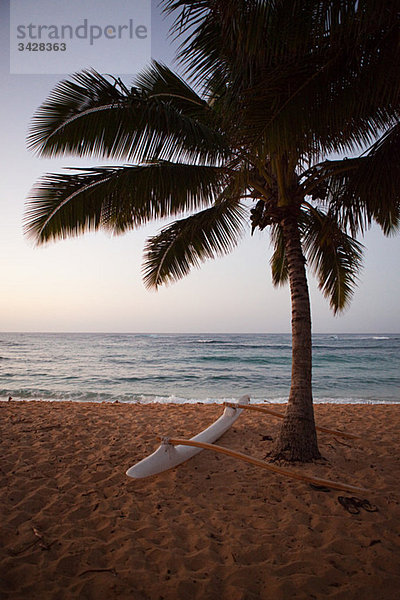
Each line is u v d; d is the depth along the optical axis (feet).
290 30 8.03
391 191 10.99
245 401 19.77
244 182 12.56
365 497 10.21
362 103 9.58
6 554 7.58
